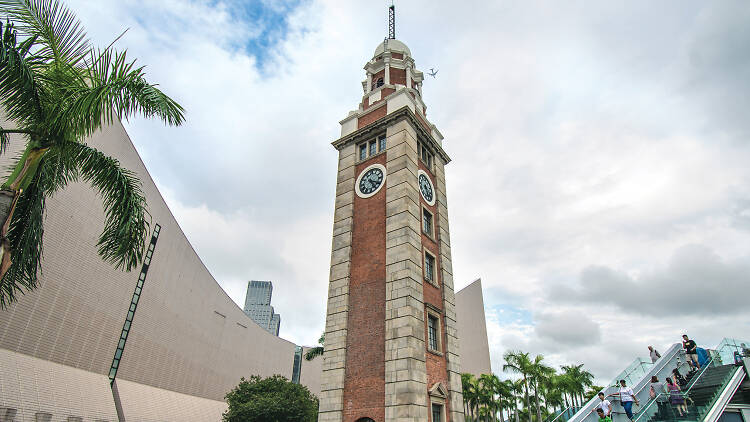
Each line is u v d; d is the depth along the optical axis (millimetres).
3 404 24078
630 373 21953
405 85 34406
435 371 21688
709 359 23969
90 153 12539
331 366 22266
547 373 49250
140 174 42156
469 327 81688
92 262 34938
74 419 29609
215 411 58938
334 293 24484
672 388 18656
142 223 13062
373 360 21094
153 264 45438
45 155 11602
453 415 21422
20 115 11148
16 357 27469
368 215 26172
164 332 48344
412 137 28203
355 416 20328
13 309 27672
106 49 11633
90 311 35125
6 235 10844
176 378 51531
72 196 32156
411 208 24812
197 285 57594
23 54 10781
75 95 11172
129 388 40625
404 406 18828
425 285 23703
